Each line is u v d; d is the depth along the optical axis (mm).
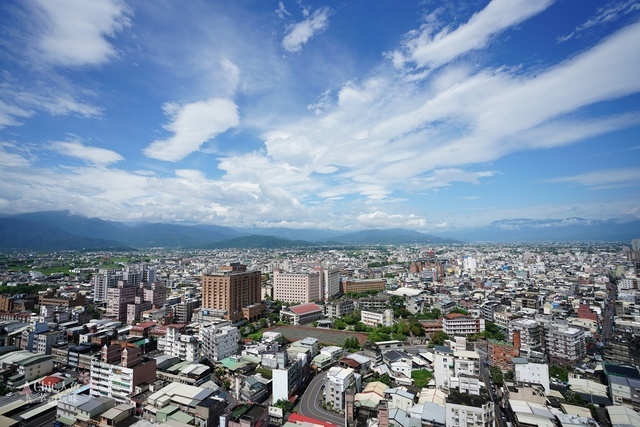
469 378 136875
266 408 131750
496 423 142125
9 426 131500
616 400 157250
